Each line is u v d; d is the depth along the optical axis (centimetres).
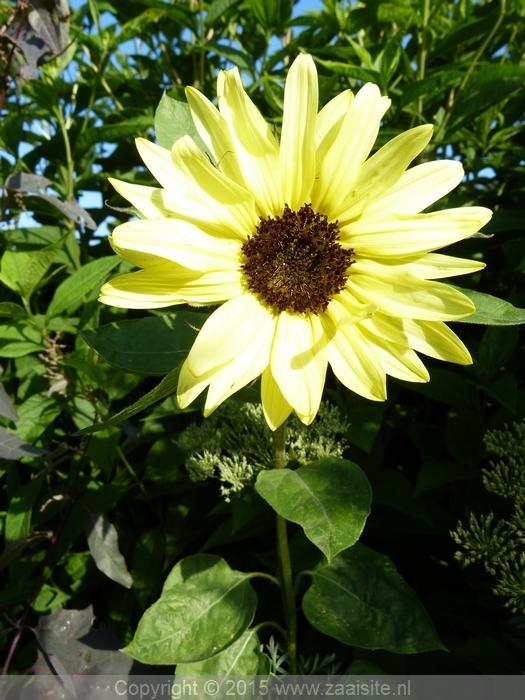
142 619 22
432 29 39
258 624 27
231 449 26
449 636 26
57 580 33
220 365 19
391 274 20
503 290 35
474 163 35
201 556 24
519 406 27
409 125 36
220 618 23
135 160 41
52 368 31
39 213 40
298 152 20
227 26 44
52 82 37
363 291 21
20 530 29
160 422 32
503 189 36
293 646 24
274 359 20
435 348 20
